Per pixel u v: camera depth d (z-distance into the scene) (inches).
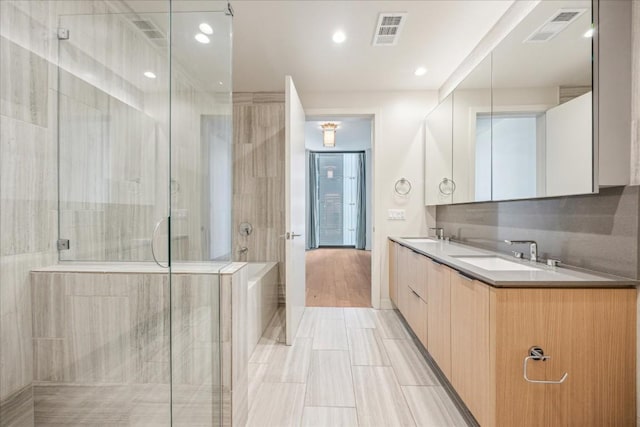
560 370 50.6
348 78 127.9
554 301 50.6
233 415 59.9
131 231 61.8
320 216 343.9
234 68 120.0
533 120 67.9
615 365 50.6
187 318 56.5
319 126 225.1
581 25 55.4
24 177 57.2
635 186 50.9
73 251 63.4
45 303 58.0
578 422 50.6
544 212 71.5
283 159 144.8
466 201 101.3
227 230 72.1
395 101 139.3
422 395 74.4
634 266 50.9
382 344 102.9
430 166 132.3
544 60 64.2
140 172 64.2
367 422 65.0
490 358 51.9
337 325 120.2
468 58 109.6
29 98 57.7
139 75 66.4
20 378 56.6
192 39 63.6
